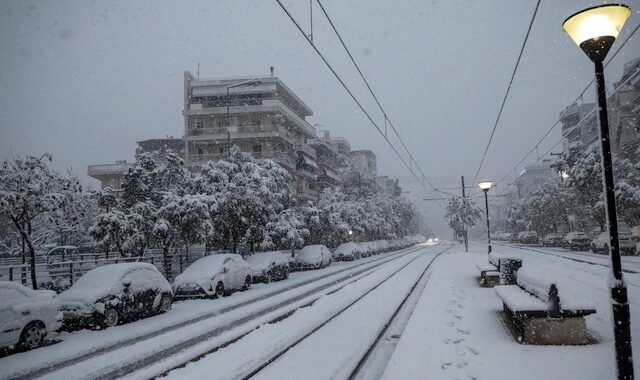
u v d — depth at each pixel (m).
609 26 4.59
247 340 8.30
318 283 19.52
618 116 43.38
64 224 26.62
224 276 16.23
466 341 7.16
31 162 15.57
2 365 7.50
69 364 7.38
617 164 32.03
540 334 6.90
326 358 6.84
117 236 19.02
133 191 20.88
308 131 57.91
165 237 19.62
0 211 14.63
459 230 58.41
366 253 44.44
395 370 5.86
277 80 50.22
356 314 10.66
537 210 54.78
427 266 25.31
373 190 69.12
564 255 30.12
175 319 11.48
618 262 4.41
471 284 15.05
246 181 22.59
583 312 6.79
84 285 11.16
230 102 51.25
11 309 8.42
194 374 6.23
